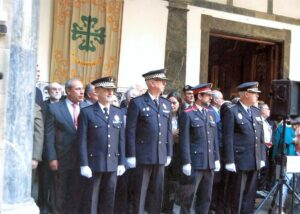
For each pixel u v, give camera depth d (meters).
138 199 4.58
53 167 4.44
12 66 3.77
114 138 4.34
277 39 10.24
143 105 4.61
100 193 4.37
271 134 6.37
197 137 4.84
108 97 4.36
